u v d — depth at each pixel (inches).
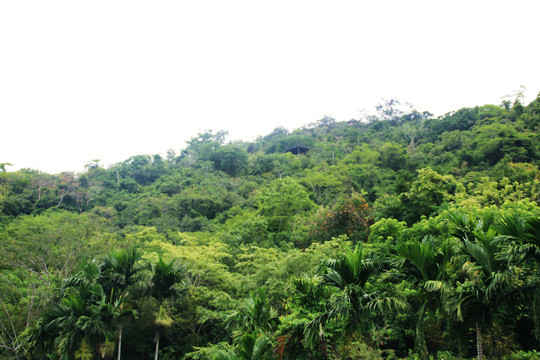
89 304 472.4
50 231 722.2
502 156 1473.9
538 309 256.4
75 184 2092.8
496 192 771.4
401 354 415.2
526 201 604.1
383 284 367.2
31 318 543.5
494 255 281.0
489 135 1649.9
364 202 830.5
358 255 337.7
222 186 1978.3
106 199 2144.4
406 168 1927.9
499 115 2186.3
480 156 1518.2
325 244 601.0
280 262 549.0
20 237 739.4
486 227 329.7
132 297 518.6
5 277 609.6
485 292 274.7
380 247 570.6
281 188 1024.9
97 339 457.4
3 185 1833.2
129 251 539.8
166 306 555.8
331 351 358.6
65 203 2020.2
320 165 2060.8
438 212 671.1
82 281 496.1
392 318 422.6
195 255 621.9
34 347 455.5
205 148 2783.0
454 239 348.5
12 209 1694.1
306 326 332.8
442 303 298.5
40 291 577.3
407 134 2598.4
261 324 372.2
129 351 589.0
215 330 573.6
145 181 2738.7
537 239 253.6
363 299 321.1
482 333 305.0
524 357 326.6
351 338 335.3
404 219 760.3
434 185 793.6
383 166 1979.6
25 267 631.2
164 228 1375.5
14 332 509.7
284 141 2992.1
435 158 1820.9
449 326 310.7
